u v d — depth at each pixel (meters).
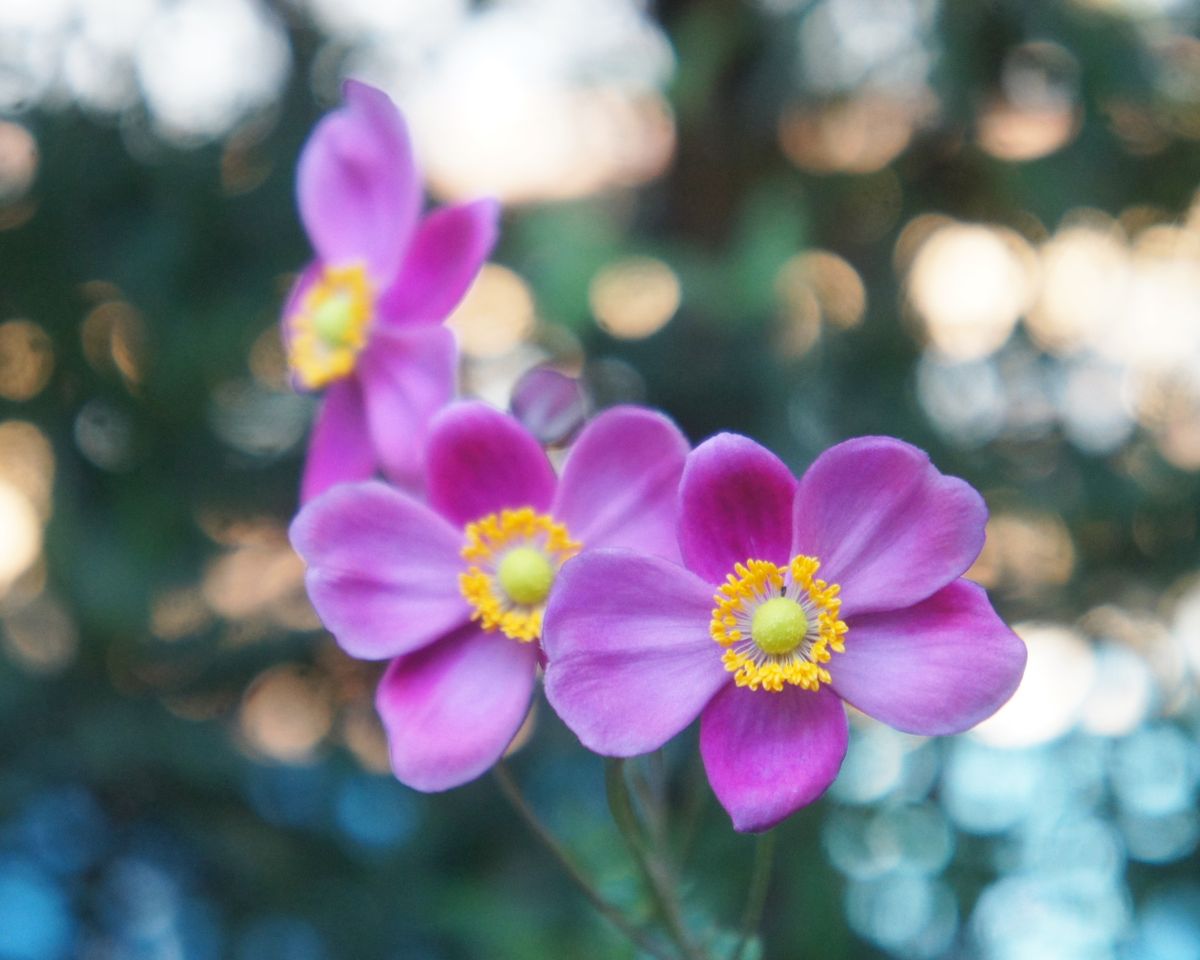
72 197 0.72
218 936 0.72
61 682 0.72
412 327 0.51
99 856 0.72
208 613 0.74
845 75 0.72
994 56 0.70
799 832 0.66
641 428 0.47
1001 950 0.70
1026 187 0.69
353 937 0.71
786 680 0.45
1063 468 0.73
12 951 0.71
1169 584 0.72
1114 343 0.74
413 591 0.47
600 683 0.44
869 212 0.75
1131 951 0.70
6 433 0.74
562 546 0.47
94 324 0.73
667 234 0.77
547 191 0.75
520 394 0.49
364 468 0.51
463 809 0.73
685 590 0.45
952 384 0.74
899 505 0.44
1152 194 0.72
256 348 0.73
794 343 0.71
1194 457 0.73
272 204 0.72
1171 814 0.71
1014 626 0.72
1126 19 0.71
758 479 0.45
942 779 0.70
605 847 0.60
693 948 0.48
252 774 0.72
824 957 0.65
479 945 0.70
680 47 0.71
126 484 0.74
